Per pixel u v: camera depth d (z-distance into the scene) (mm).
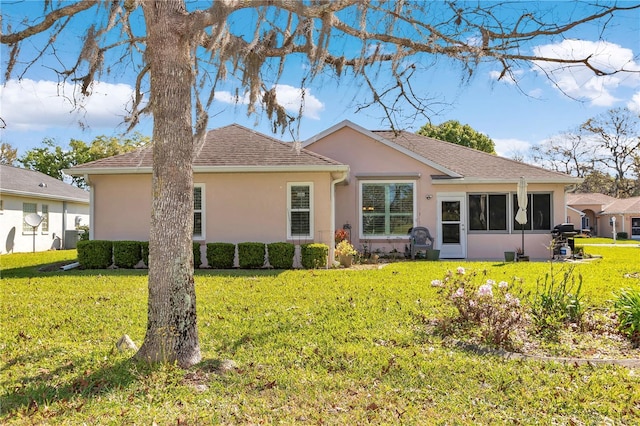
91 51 4922
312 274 11320
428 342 5602
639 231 37750
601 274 11156
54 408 3721
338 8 4672
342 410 3805
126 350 5184
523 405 3914
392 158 16703
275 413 3723
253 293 8586
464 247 16625
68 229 25375
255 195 13523
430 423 3568
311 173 13438
